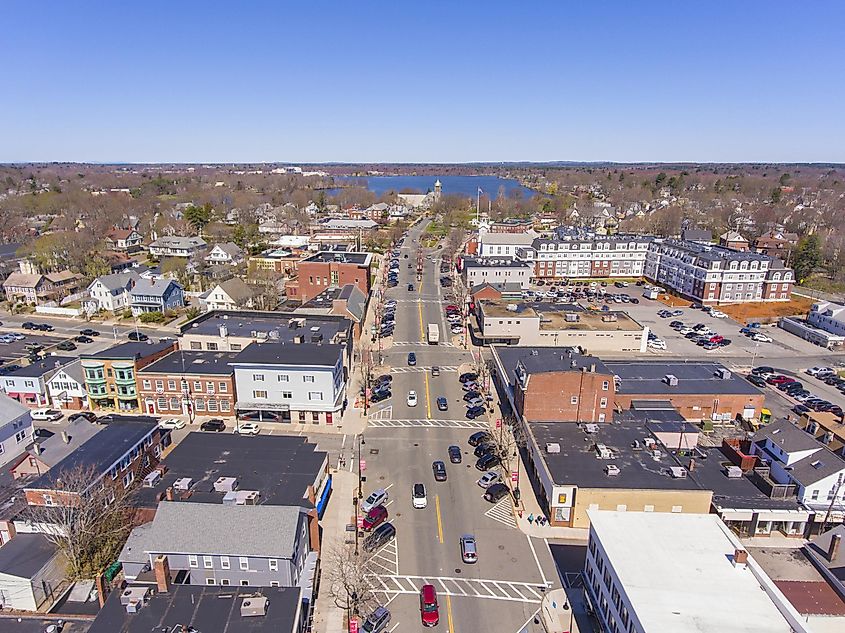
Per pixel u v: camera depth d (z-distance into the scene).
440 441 76.81
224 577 46.47
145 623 37.66
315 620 46.94
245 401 81.56
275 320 105.56
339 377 84.69
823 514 56.12
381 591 49.88
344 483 66.50
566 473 59.84
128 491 57.59
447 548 55.66
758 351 114.62
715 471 63.44
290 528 46.97
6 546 50.22
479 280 154.00
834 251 186.25
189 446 63.41
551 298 148.62
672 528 46.09
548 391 72.50
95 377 85.25
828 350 115.88
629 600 37.78
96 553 50.91
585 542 56.75
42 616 41.50
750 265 148.00
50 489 53.62
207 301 131.75
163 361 88.00
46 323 131.25
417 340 119.19
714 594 38.47
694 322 134.00
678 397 81.94
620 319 118.88
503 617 47.22
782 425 65.88
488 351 112.19
